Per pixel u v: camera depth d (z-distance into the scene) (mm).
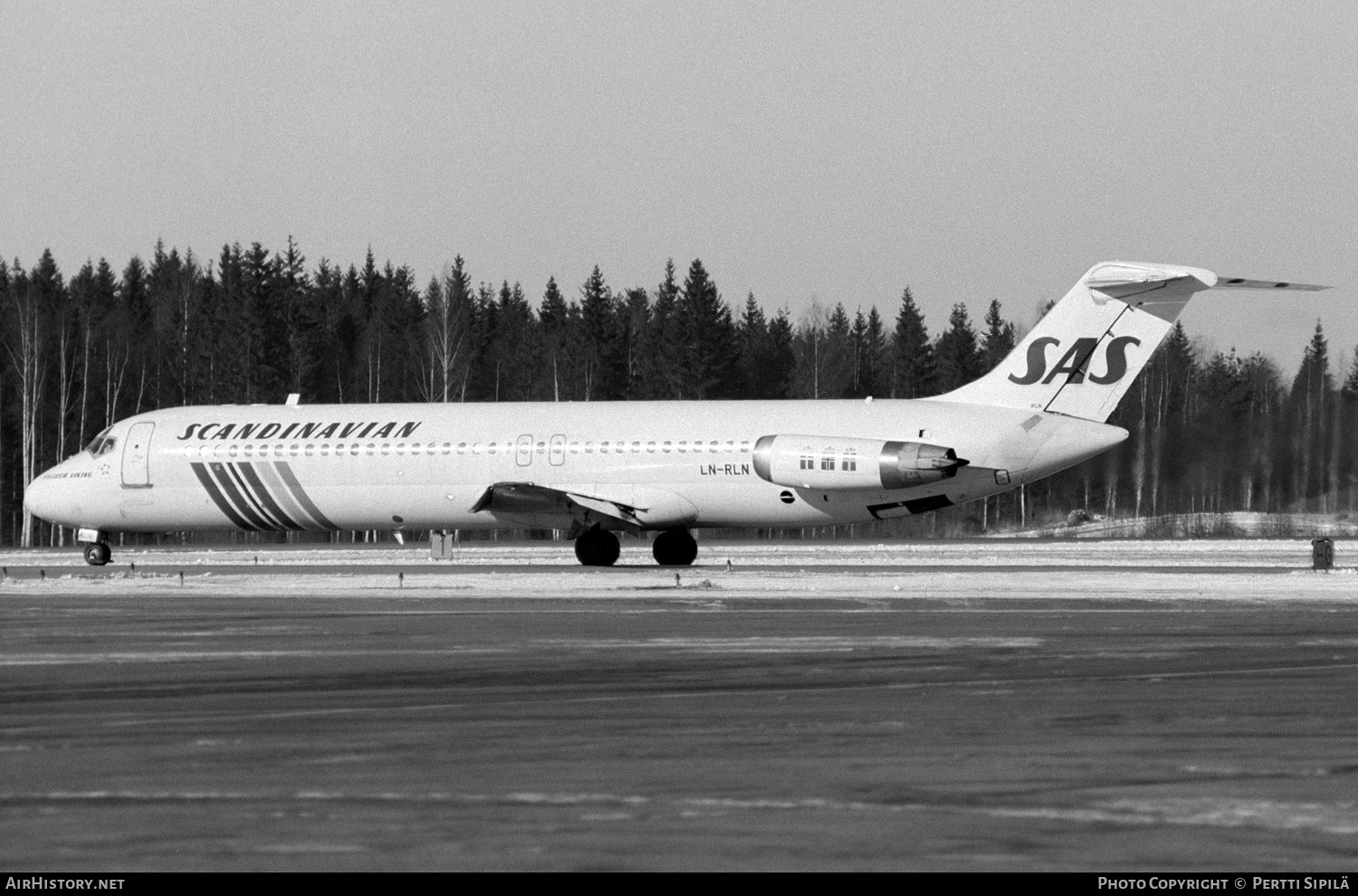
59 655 74438
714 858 35781
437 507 147375
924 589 113500
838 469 135375
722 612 96312
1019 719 54188
